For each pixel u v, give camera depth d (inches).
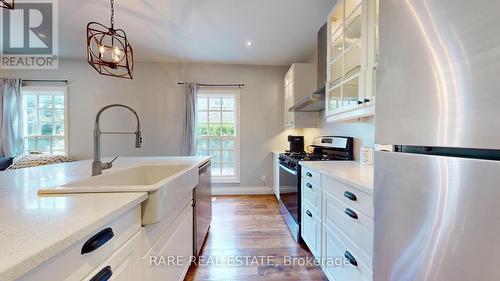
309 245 77.1
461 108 19.3
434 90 21.7
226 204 140.4
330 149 108.7
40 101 157.3
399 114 26.7
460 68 19.3
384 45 29.5
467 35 18.7
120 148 159.5
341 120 77.9
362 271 43.9
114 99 158.4
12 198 34.8
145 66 159.3
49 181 47.4
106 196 36.1
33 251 18.7
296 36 119.2
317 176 69.0
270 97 165.8
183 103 160.4
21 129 149.6
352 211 47.8
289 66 165.5
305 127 135.0
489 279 16.8
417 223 23.5
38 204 31.7
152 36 119.2
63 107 157.8
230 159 169.3
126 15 98.8
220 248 84.5
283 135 166.1
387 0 28.8
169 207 46.2
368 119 79.0
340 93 75.5
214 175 167.6
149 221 39.4
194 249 73.7
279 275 68.4
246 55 146.6
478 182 17.6
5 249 18.9
